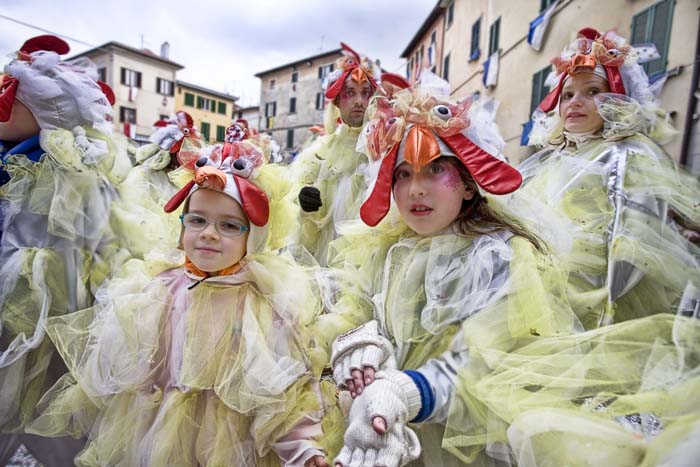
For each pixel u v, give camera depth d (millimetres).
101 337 1492
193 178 1487
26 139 2059
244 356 1358
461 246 1322
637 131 2215
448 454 1241
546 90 6145
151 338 1450
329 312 1571
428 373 1173
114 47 19234
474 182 1348
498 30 7742
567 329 1251
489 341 1153
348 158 2736
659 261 1825
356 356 1220
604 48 2254
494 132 1370
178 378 1391
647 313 1929
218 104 25016
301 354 1455
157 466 1288
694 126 3656
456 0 10188
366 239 1584
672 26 3891
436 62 11633
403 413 1068
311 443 1312
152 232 2207
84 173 2037
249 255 1528
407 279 1352
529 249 1261
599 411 1111
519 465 1034
